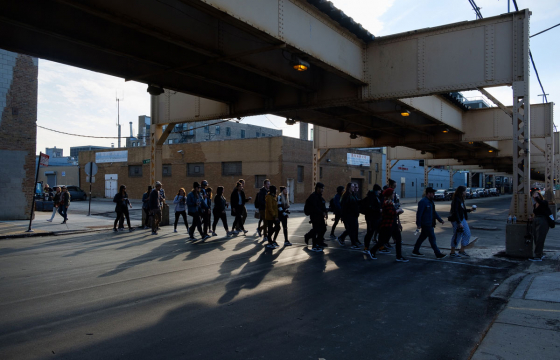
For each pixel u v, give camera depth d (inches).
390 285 281.1
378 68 467.5
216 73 445.1
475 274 317.4
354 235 444.1
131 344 171.9
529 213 386.0
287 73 445.7
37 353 161.5
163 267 329.1
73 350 165.0
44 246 439.5
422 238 396.5
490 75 409.1
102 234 549.0
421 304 236.7
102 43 330.6
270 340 178.7
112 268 323.9
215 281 284.2
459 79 423.8
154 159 671.8
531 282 276.8
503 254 398.9
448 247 454.6
